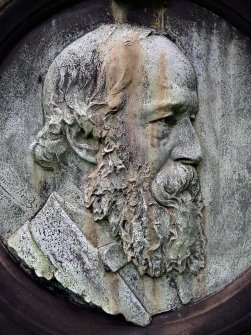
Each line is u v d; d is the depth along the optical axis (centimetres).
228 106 174
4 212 173
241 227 175
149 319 173
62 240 171
